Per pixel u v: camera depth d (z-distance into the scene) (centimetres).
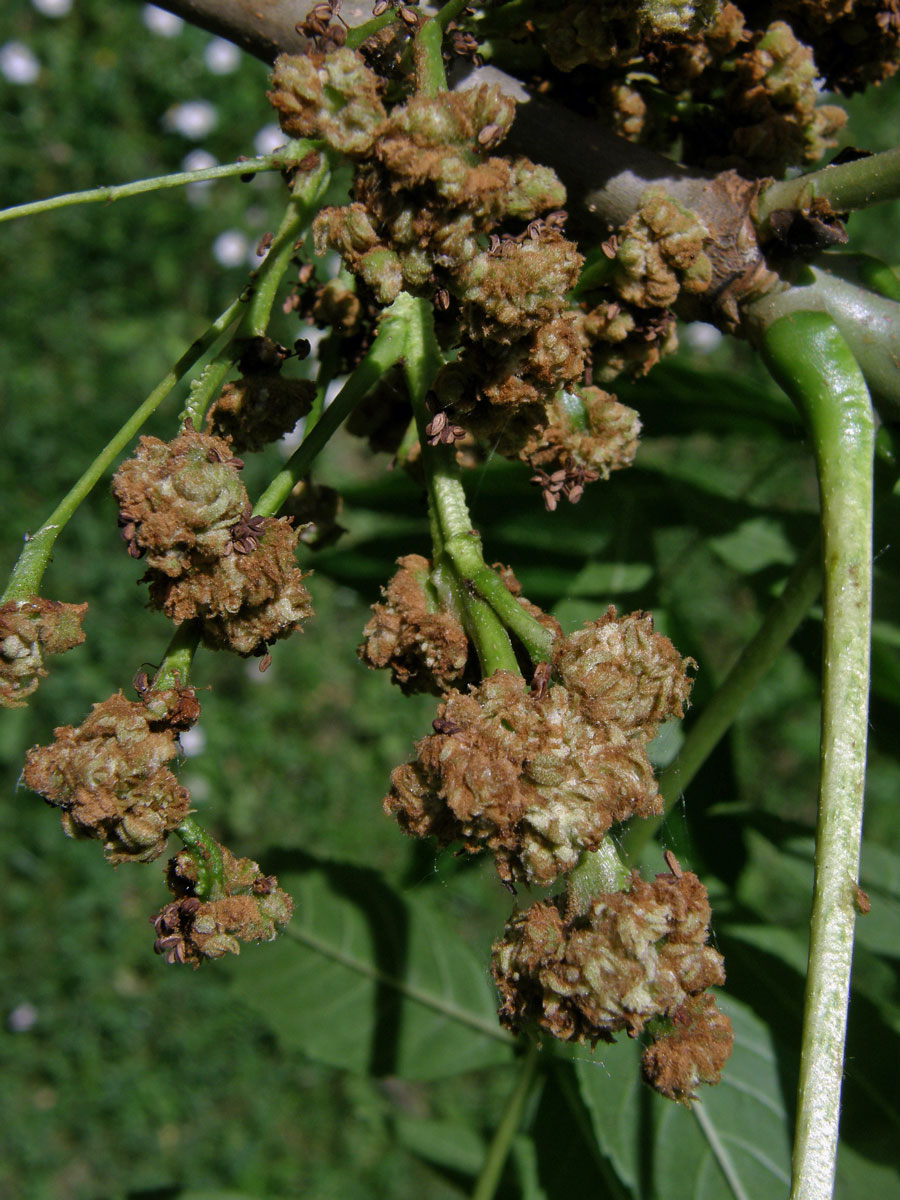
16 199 72
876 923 20
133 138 76
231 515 12
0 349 68
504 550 21
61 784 11
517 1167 19
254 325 13
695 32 13
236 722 65
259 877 12
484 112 11
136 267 72
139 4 79
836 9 15
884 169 13
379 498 22
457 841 11
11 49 75
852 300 13
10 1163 55
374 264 11
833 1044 11
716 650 63
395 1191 56
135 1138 57
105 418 68
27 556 12
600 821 11
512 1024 11
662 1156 17
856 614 12
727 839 20
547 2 13
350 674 67
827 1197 11
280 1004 22
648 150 14
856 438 12
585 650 11
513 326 11
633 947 11
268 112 77
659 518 20
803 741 62
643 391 20
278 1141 58
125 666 63
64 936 59
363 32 12
